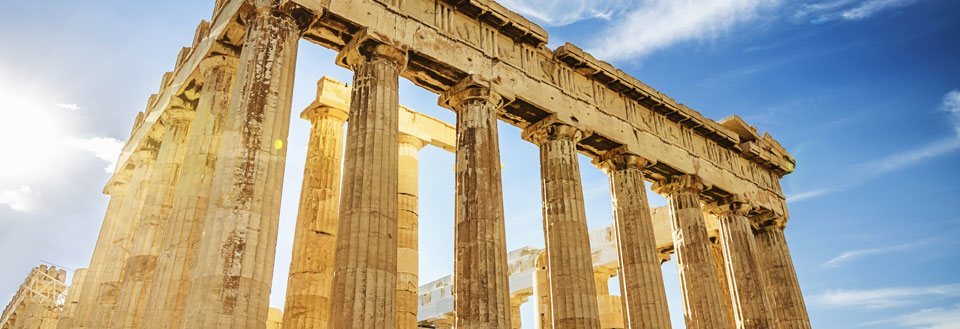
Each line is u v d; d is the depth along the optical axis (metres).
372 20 20.28
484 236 19.94
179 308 16.70
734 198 31.42
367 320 16.23
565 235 22.95
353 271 16.81
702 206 32.41
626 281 25.34
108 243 26.80
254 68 17.34
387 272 17.22
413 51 20.89
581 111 25.80
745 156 33.84
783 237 33.97
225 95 20.38
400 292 24.42
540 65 25.34
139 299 19.88
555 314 22.02
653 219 38.72
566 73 26.33
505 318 19.09
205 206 18.47
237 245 14.91
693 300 27.22
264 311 15.04
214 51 20.72
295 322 21.27
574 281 22.14
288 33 18.44
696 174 29.52
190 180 18.69
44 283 46.06
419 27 21.50
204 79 21.16
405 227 26.06
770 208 33.47
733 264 30.45
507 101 23.44
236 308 14.30
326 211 23.58
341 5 19.70
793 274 32.84
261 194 15.82
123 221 25.05
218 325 13.93
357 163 18.44
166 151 22.78
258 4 18.66
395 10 21.06
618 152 27.09
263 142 16.41
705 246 28.12
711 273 27.55
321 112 25.88
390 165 18.75
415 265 25.56
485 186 20.81
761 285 29.62
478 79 22.27
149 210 21.48
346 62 20.94
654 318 24.19
